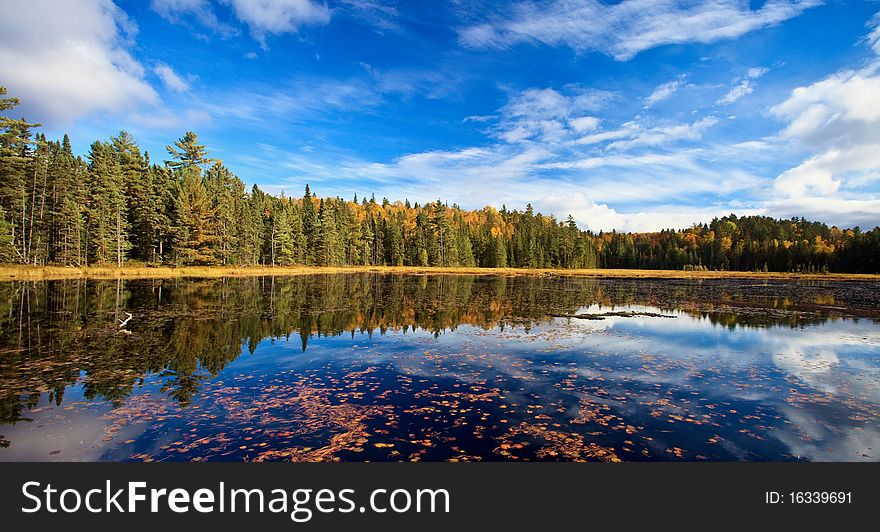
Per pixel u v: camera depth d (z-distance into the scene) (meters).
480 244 112.50
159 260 57.09
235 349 14.97
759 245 126.00
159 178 63.69
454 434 8.23
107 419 8.66
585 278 67.75
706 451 7.76
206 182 71.50
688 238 151.25
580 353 15.14
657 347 16.36
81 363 12.72
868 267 99.75
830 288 52.03
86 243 50.28
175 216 57.94
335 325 20.05
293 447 7.62
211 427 8.38
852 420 9.27
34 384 10.75
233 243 67.06
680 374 12.69
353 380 11.57
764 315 26.12
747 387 11.52
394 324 20.66
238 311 23.47
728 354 15.44
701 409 9.80
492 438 8.09
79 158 57.81
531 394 10.62
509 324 21.16
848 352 15.99
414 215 132.62
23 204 46.50
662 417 9.26
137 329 17.91
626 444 7.95
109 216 51.94
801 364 14.09
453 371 12.58
